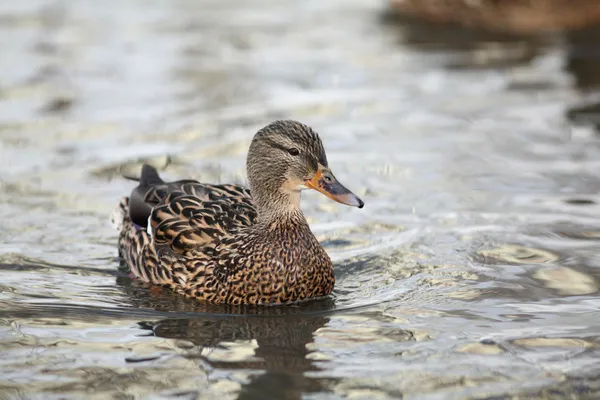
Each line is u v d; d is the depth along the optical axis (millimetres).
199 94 19828
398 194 14867
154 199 12883
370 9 27000
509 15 24453
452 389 9312
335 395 9219
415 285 11953
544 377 9516
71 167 16016
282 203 11734
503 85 20469
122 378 9594
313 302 11656
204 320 11125
